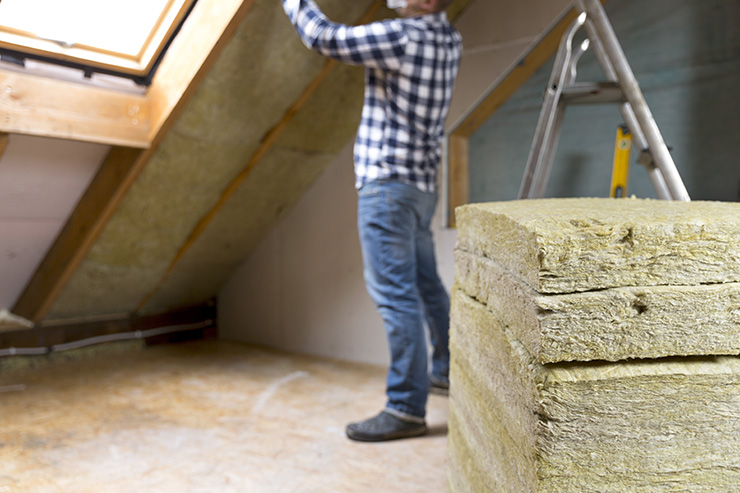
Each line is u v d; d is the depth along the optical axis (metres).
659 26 1.98
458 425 1.09
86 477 1.51
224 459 1.64
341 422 1.94
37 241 2.36
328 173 2.76
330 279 2.81
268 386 2.35
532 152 1.57
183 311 3.19
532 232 0.63
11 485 1.45
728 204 0.91
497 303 0.81
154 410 2.05
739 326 0.62
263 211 2.79
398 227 1.77
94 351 2.84
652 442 0.62
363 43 1.61
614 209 0.79
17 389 2.27
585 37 2.09
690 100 1.95
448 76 1.77
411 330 1.77
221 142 2.20
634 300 0.61
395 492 1.44
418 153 1.79
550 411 0.61
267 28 1.83
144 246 2.53
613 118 2.07
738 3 1.86
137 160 2.01
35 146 1.91
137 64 1.89
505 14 2.18
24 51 1.66
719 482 0.64
